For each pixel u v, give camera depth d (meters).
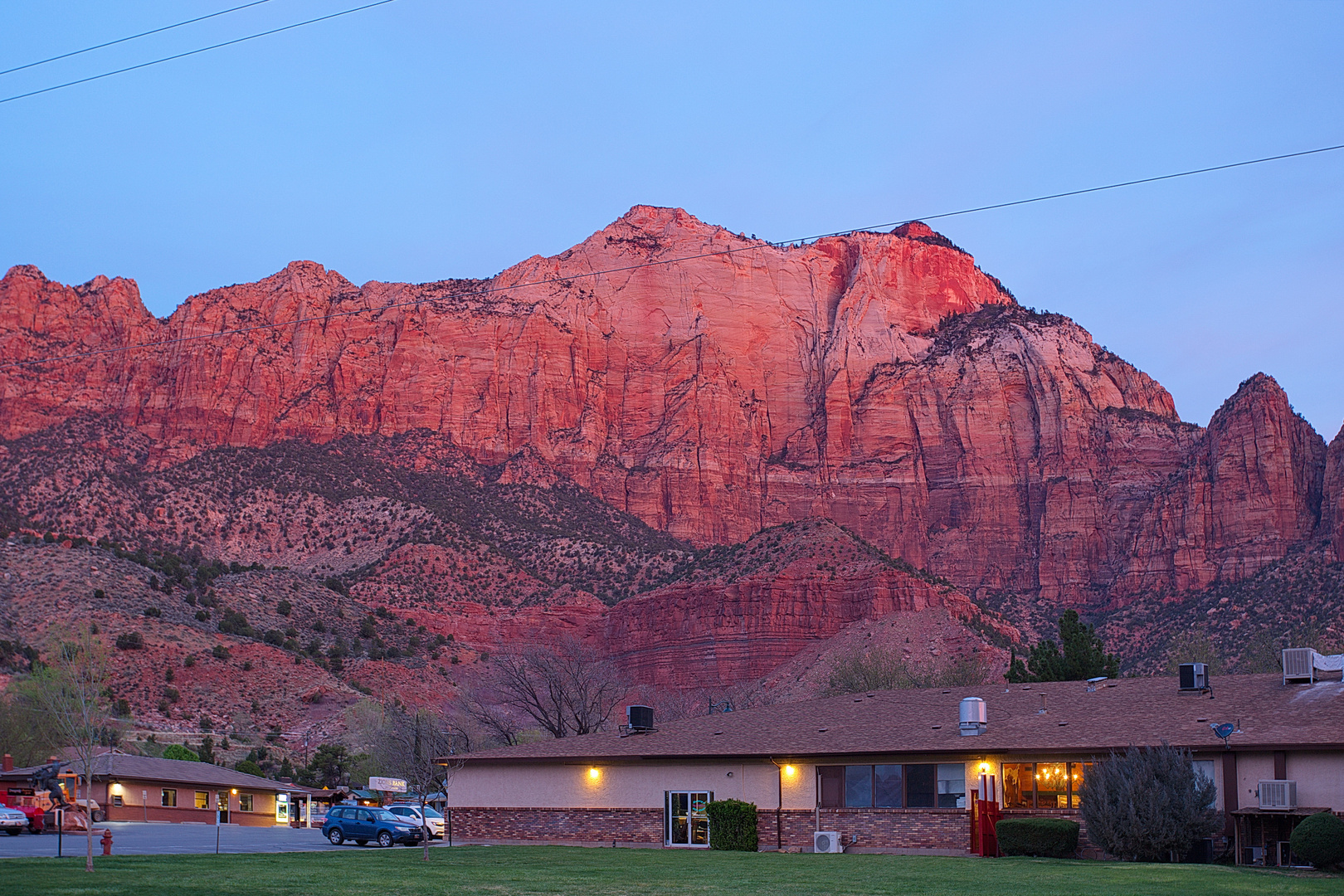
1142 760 40.31
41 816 58.56
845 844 45.22
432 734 81.38
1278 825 39.22
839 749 46.19
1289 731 40.12
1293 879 33.06
